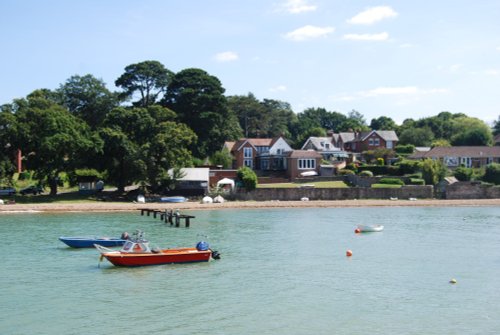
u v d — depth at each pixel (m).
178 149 98.31
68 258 45.59
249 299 33.16
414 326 28.39
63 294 34.16
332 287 36.19
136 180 96.00
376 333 27.36
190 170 102.62
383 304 32.28
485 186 107.12
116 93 145.25
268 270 41.28
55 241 54.00
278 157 127.06
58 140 87.50
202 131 128.38
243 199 99.75
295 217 78.50
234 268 41.97
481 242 55.38
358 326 28.31
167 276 39.19
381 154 130.25
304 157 119.69
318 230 64.12
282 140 130.88
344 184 111.94
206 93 130.88
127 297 33.53
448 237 59.00
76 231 60.84
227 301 32.72
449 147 131.12
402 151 143.62
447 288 36.06
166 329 27.67
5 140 87.88
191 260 43.72
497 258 46.53
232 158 129.50
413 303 32.50
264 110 183.00
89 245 50.66
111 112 99.88
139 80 135.38
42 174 90.50
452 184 106.88
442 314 30.39
